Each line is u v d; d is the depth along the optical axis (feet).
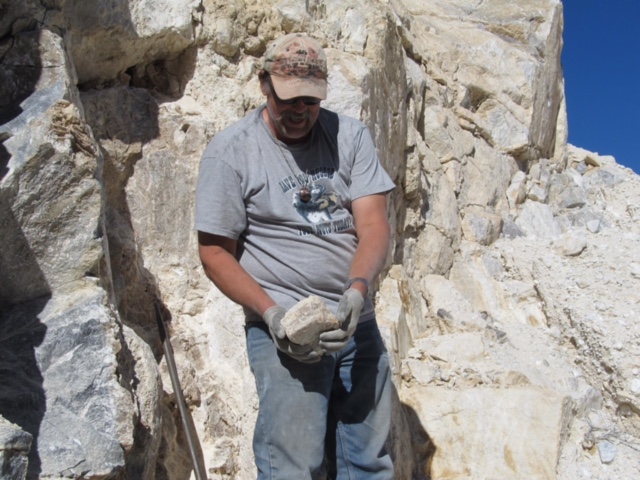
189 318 14.25
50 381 10.53
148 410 11.56
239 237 10.39
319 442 9.95
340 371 10.64
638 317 18.42
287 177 10.16
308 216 10.16
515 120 24.16
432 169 20.95
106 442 10.35
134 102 14.52
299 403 9.93
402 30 21.39
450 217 20.88
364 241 10.23
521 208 23.72
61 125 11.12
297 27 16.52
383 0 19.31
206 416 13.51
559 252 21.36
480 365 17.19
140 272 13.96
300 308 9.30
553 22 25.79
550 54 25.57
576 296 19.52
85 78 14.35
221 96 15.42
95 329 10.87
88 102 14.03
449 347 17.49
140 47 14.62
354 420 10.59
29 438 9.04
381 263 10.14
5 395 10.22
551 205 24.88
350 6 17.30
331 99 15.97
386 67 17.76
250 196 10.14
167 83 15.44
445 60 23.81
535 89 24.44
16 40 11.94
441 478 15.52
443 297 19.20
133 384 11.53
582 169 27.37
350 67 16.30
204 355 14.02
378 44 17.31
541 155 25.52
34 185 10.91
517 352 18.28
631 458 16.37
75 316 10.89
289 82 9.67
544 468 15.43
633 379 17.47
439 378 16.80
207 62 15.44
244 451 13.20
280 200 10.12
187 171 14.61
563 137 26.66
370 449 10.54
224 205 9.99
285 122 9.95
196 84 15.37
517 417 16.01
